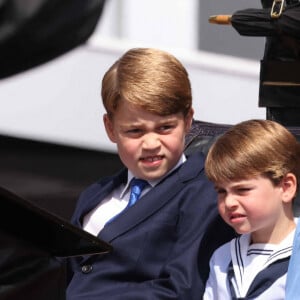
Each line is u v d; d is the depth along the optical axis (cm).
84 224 1016
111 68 973
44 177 2152
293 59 1062
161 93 931
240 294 894
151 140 945
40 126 2261
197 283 930
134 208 973
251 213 884
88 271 970
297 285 855
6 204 668
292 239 899
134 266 955
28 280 698
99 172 2205
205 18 2359
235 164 879
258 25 1008
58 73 2242
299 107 1055
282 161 888
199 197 973
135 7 2288
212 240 955
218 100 2323
